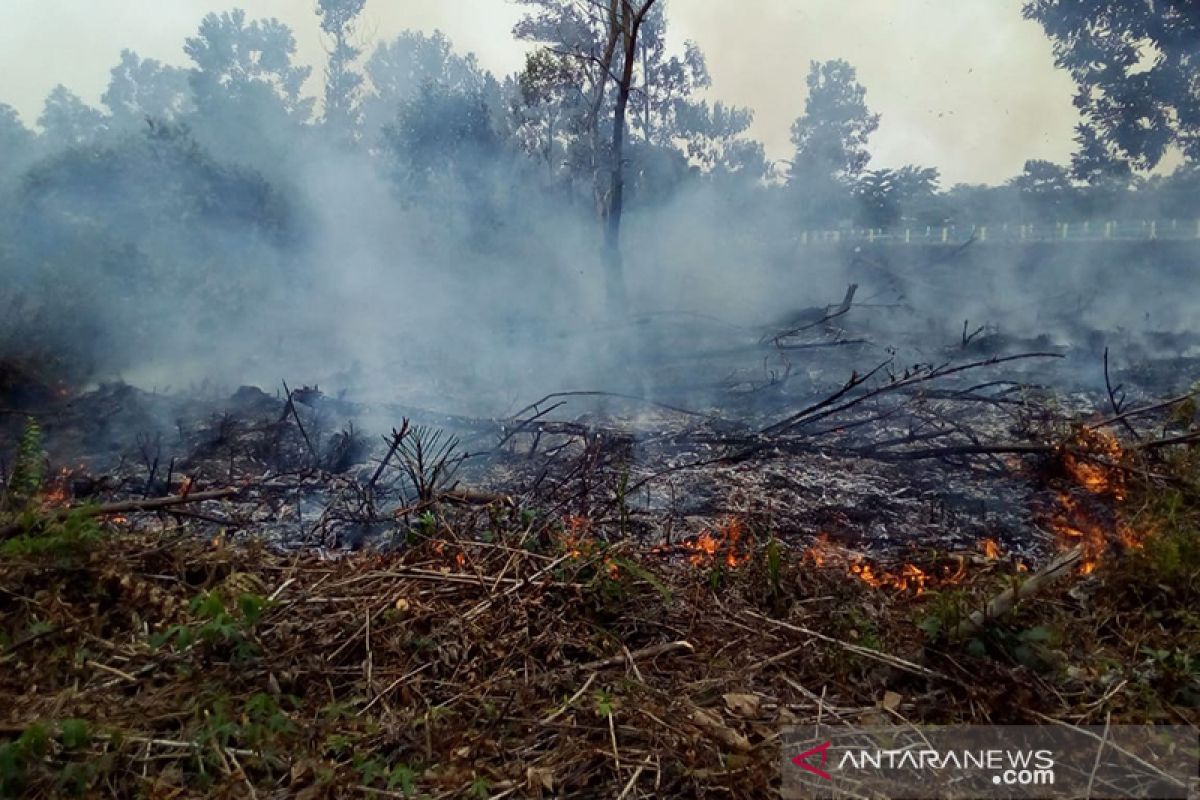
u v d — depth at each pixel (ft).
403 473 20.40
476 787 8.82
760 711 10.41
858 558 16.02
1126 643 12.06
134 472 21.26
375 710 10.53
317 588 13.11
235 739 9.82
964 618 11.74
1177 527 15.39
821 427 25.77
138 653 11.32
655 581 13.11
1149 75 65.26
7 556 13.05
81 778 8.89
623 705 10.34
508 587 13.07
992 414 26.55
